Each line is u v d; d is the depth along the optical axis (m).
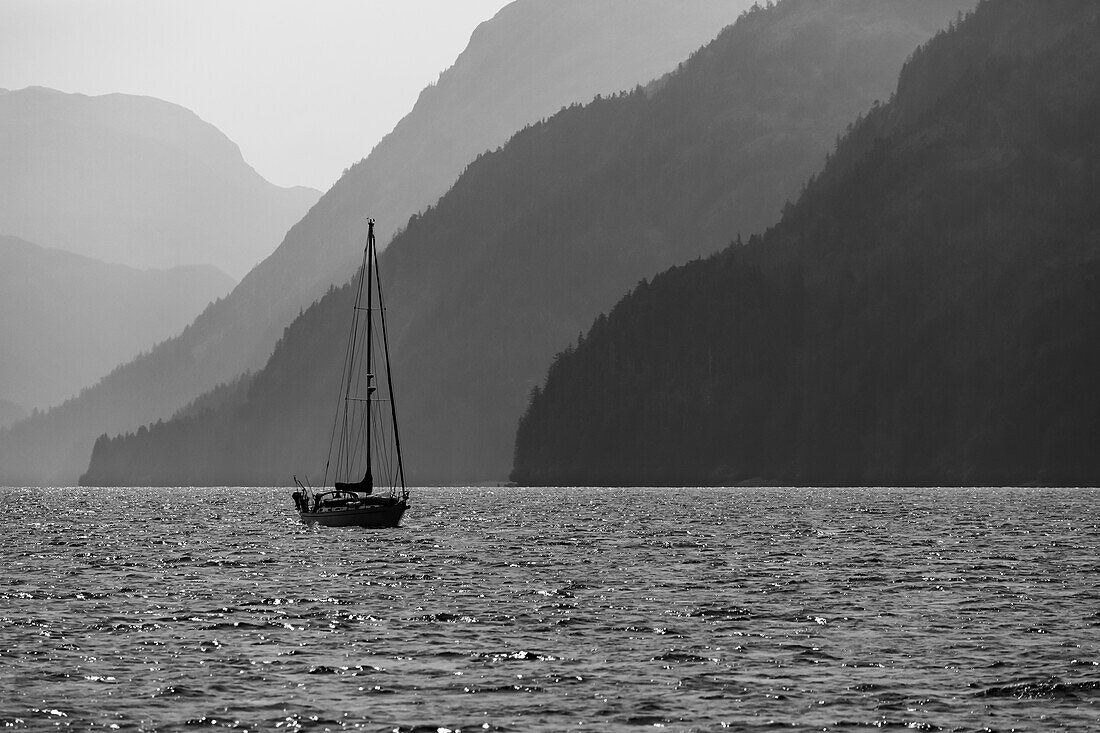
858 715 171.75
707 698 180.75
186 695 181.38
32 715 170.38
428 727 165.50
